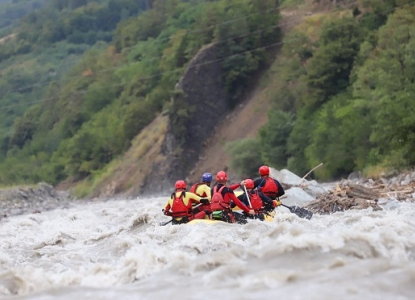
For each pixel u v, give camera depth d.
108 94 107.31
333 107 50.53
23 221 28.02
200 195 16.20
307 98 57.25
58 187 93.25
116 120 92.31
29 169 101.75
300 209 17.38
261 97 69.56
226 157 65.81
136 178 72.56
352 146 46.41
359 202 20.36
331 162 47.56
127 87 101.12
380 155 40.00
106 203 48.91
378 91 42.91
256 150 59.91
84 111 106.81
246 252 10.14
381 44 51.81
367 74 45.66
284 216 15.34
